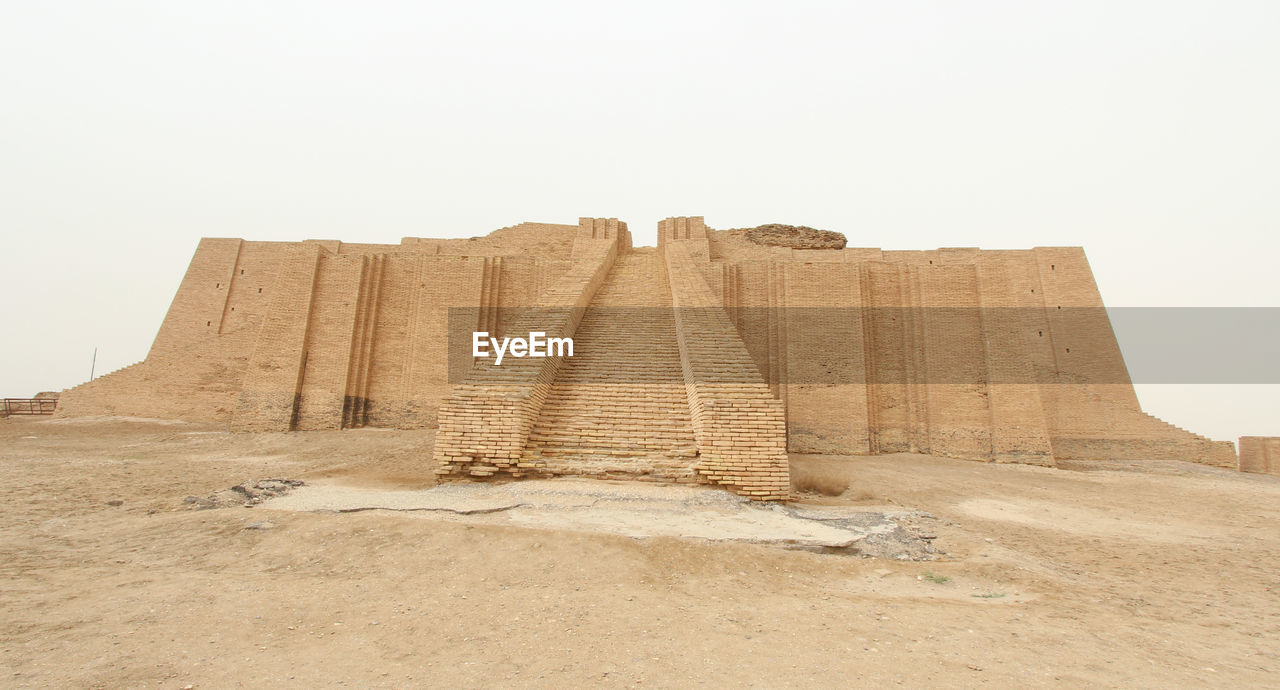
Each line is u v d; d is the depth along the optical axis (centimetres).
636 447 907
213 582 444
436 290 1683
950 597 496
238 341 1811
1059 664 345
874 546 632
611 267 1667
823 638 373
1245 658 371
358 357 1652
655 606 423
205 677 294
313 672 305
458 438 863
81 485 806
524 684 296
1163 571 617
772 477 826
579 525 607
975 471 1331
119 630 349
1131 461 1606
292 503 676
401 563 500
